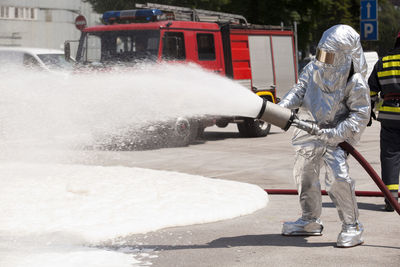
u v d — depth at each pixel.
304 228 6.43
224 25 17.11
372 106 7.82
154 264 5.39
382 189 5.75
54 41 42.66
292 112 5.86
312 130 5.88
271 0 32.25
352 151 5.92
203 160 12.78
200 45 16.08
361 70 5.91
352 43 5.77
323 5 33.78
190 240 6.23
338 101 5.92
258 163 12.36
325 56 5.77
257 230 6.70
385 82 7.62
